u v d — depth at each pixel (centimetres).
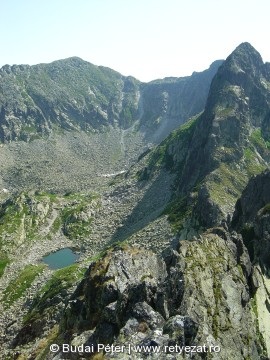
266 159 19838
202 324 3700
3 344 9400
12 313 11606
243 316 4928
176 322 3588
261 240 6894
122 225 19888
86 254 17500
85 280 6006
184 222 14088
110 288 5109
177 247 6347
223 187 15412
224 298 4959
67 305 5691
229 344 4259
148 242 14000
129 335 3731
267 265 6600
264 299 5694
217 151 18600
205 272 5334
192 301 4597
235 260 6112
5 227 19288
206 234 6812
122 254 5872
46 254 17725
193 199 15475
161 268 5884
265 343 4750
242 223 10269
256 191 10425
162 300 4362
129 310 4244
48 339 6562
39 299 11469
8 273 15450
